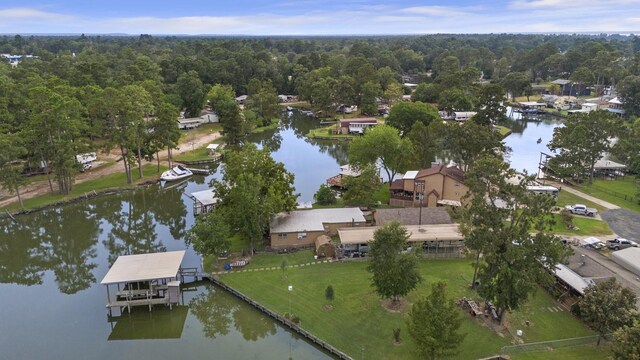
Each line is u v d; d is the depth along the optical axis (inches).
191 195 3289.9
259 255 2401.6
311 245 2500.0
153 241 2787.9
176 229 2997.0
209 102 6638.8
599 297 1608.0
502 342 1653.5
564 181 3577.8
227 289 2107.5
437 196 2965.1
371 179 2984.7
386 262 1770.4
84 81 5403.5
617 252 2226.9
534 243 1644.9
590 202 3125.0
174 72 7244.1
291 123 6619.1
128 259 2159.2
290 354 1715.1
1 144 2979.8
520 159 4429.1
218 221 2263.8
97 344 1800.0
